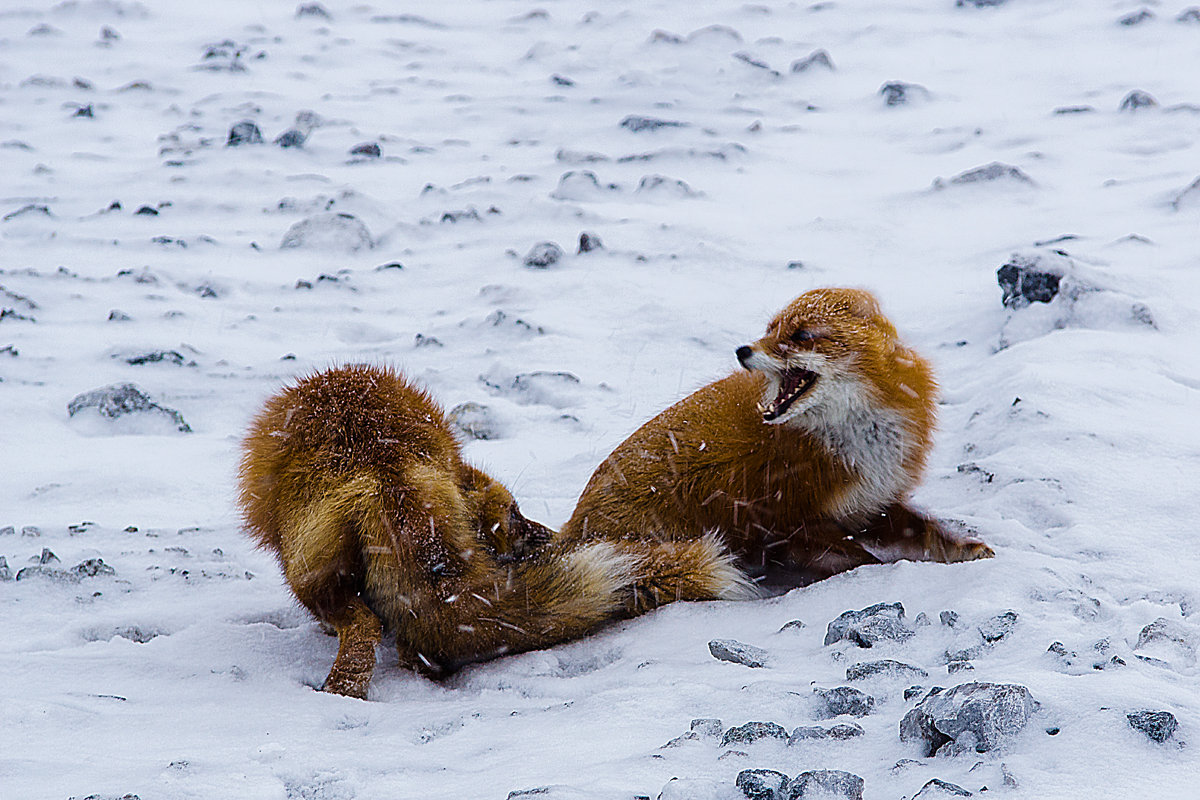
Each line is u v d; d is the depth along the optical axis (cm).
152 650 779
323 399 788
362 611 753
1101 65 3712
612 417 1363
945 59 4059
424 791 504
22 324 1822
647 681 646
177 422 1416
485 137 3459
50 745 578
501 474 1191
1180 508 897
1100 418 1095
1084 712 504
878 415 827
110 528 1062
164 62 4688
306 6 5559
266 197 2812
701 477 872
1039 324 1473
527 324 1722
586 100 3825
